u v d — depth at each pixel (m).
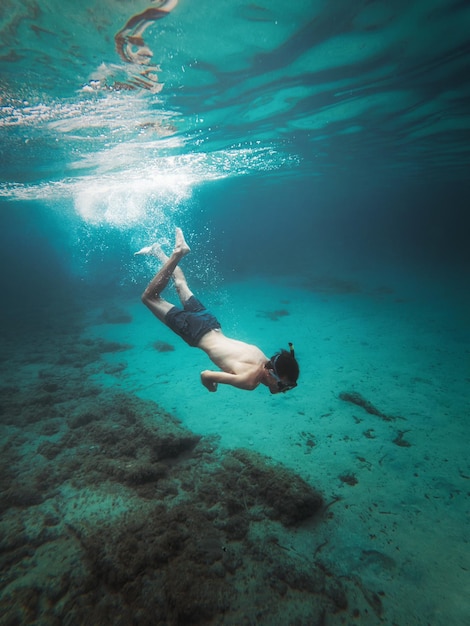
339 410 7.41
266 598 3.52
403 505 4.70
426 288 19.80
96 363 11.17
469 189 42.00
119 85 6.41
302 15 5.02
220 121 9.33
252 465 5.32
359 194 46.69
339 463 5.69
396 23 5.45
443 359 9.64
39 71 5.59
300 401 7.94
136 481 5.29
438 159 18.84
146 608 3.37
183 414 7.68
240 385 3.63
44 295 26.08
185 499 5.01
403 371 9.10
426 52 6.41
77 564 3.90
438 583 3.60
